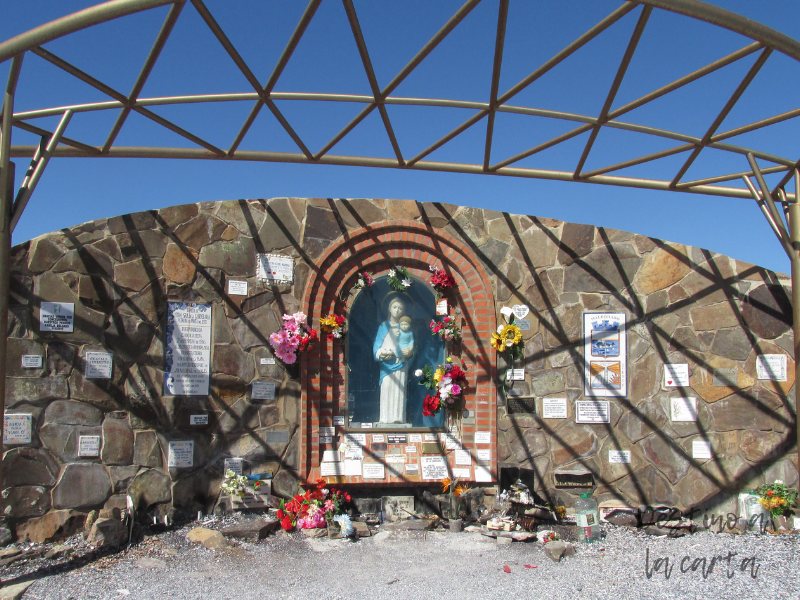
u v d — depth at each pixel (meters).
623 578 6.05
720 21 5.33
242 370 8.10
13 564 6.21
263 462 8.04
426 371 8.61
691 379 8.66
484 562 6.57
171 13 5.27
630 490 8.51
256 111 6.68
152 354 7.72
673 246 8.84
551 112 6.73
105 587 5.68
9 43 5.18
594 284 8.81
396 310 8.76
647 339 8.73
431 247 8.67
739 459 8.52
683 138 7.03
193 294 7.99
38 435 7.08
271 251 8.37
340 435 8.32
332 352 8.44
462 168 7.80
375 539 7.33
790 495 8.05
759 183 7.14
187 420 7.79
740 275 8.77
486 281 8.69
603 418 8.61
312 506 7.68
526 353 8.67
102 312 7.52
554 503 8.36
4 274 5.52
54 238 7.38
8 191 5.60
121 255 7.68
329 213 8.57
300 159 7.59
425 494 8.23
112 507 7.32
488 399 8.48
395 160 7.76
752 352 8.66
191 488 7.72
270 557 6.64
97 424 7.37
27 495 6.93
